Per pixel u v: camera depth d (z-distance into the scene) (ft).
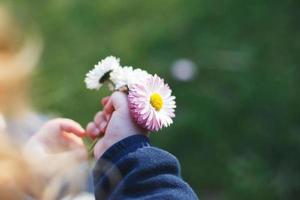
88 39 16.84
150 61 16.51
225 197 14.79
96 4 17.72
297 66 15.65
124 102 5.11
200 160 15.47
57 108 14.03
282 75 15.53
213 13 17.25
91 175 4.48
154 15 17.71
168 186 4.83
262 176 14.53
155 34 17.06
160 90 5.13
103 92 14.85
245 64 16.05
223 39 16.67
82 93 14.84
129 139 4.97
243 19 16.87
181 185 4.85
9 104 3.86
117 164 4.89
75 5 17.58
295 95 15.28
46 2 17.22
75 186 3.83
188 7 17.60
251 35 16.60
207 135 15.56
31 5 16.84
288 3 16.63
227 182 14.94
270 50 16.03
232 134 15.57
